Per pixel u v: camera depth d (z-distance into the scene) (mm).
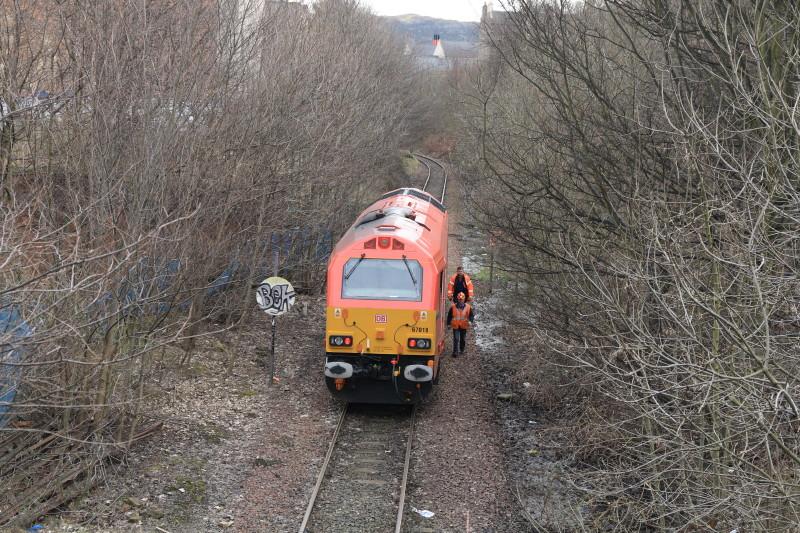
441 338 15438
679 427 7543
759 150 8344
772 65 9453
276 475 11406
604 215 13062
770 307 7547
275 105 16859
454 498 11016
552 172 13906
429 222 16328
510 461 12469
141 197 10891
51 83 12688
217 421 13305
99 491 10273
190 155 12828
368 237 14211
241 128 15602
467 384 16422
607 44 13977
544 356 15391
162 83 11984
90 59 11734
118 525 9445
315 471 11633
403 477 11414
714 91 10508
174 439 12242
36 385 9023
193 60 13336
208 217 14570
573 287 12109
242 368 16344
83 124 11773
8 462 9914
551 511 10641
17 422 10320
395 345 13898
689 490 8242
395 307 13883
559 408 14680
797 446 7270
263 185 16750
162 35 13117
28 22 13156
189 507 10188
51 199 11242
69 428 10148
